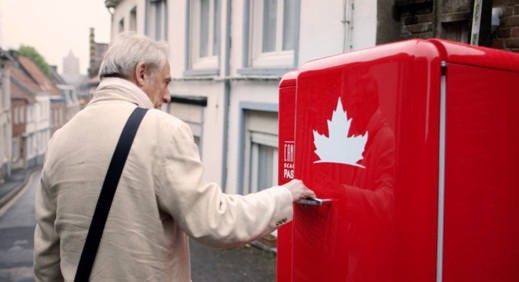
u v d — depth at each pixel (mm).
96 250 1516
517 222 1782
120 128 1543
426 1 4168
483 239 1689
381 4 4438
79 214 1541
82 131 1585
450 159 1582
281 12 6180
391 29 4496
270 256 5887
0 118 30906
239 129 6879
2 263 7430
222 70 7273
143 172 1500
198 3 8508
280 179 2623
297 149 2084
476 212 1661
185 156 1520
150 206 1502
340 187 1813
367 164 1686
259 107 6320
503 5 3502
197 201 1493
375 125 1650
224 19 7152
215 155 7566
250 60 6742
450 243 1610
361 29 4641
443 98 1552
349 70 1765
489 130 1670
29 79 51000
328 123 1875
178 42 9070
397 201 1568
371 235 1669
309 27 5367
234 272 5301
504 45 3496
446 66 1548
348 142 1772
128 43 1665
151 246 1514
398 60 1565
